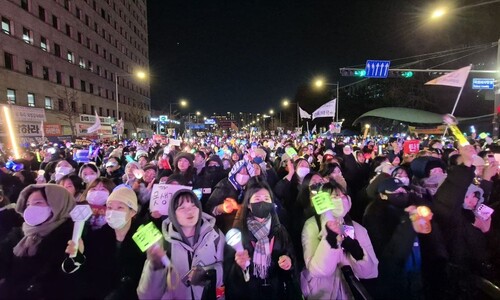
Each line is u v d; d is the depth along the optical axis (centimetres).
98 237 295
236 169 460
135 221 303
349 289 283
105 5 5638
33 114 2228
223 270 291
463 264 327
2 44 3056
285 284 295
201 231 290
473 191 358
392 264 308
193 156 645
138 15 7494
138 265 288
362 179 740
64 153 1016
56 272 271
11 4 3188
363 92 4831
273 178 705
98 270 280
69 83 4309
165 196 369
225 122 10562
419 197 358
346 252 292
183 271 275
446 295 302
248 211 309
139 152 960
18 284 267
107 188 351
